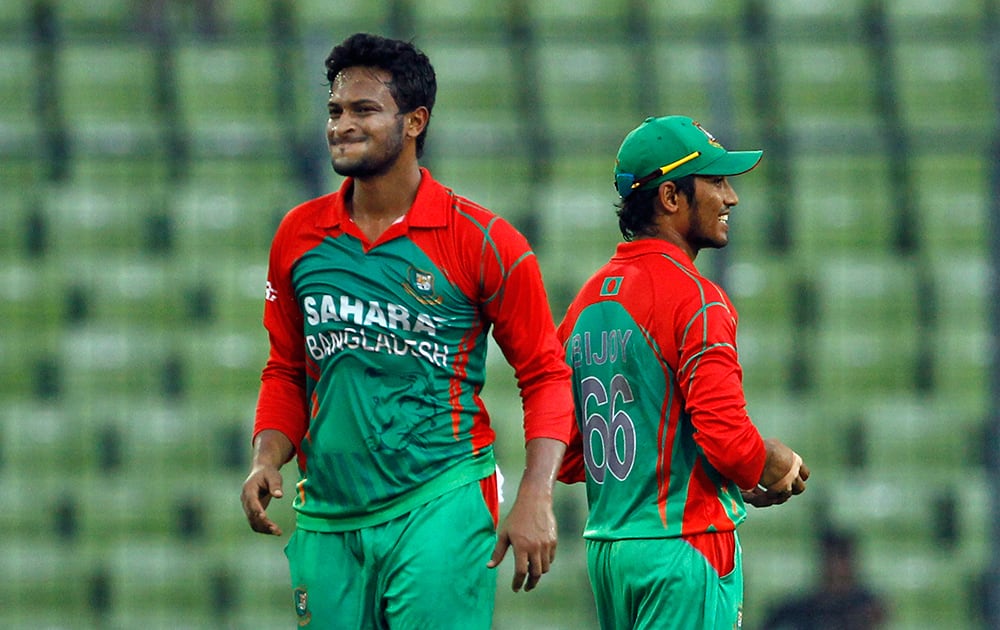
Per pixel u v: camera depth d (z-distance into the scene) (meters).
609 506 14.21
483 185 40.81
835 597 31.73
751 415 38.31
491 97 42.75
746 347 39.31
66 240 40.06
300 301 12.65
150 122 42.28
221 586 36.00
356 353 12.38
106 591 36.03
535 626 35.00
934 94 43.19
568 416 12.66
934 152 38.03
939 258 40.72
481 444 12.80
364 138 12.19
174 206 40.22
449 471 12.55
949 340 39.53
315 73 37.41
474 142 39.78
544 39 44.44
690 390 13.56
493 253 12.39
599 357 14.28
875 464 38.09
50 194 40.41
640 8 44.75
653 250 14.16
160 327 39.03
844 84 43.12
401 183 12.45
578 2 44.69
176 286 39.38
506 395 37.34
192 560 36.19
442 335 12.41
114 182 40.84
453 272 12.35
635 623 14.23
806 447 38.16
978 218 41.16
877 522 37.03
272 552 36.41
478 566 12.60
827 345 39.41
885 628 36.47
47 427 37.56
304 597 12.87
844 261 40.41
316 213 12.63
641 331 13.93
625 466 14.05
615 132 42.28
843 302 39.88
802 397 38.97
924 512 37.19
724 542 14.00
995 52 41.62
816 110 42.88
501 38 44.44
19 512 36.72
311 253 12.54
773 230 40.94
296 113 42.31
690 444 13.91
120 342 38.66
